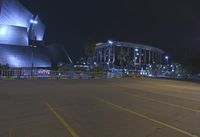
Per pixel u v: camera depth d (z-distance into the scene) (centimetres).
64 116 1002
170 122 929
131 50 12031
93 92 1908
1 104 1285
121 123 897
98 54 11731
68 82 3031
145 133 769
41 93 1791
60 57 9800
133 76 4903
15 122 890
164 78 4906
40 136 723
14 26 8900
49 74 4341
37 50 8600
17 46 8381
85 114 1049
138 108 1223
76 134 748
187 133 780
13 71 4066
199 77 6184
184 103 1434
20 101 1394
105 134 753
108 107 1233
